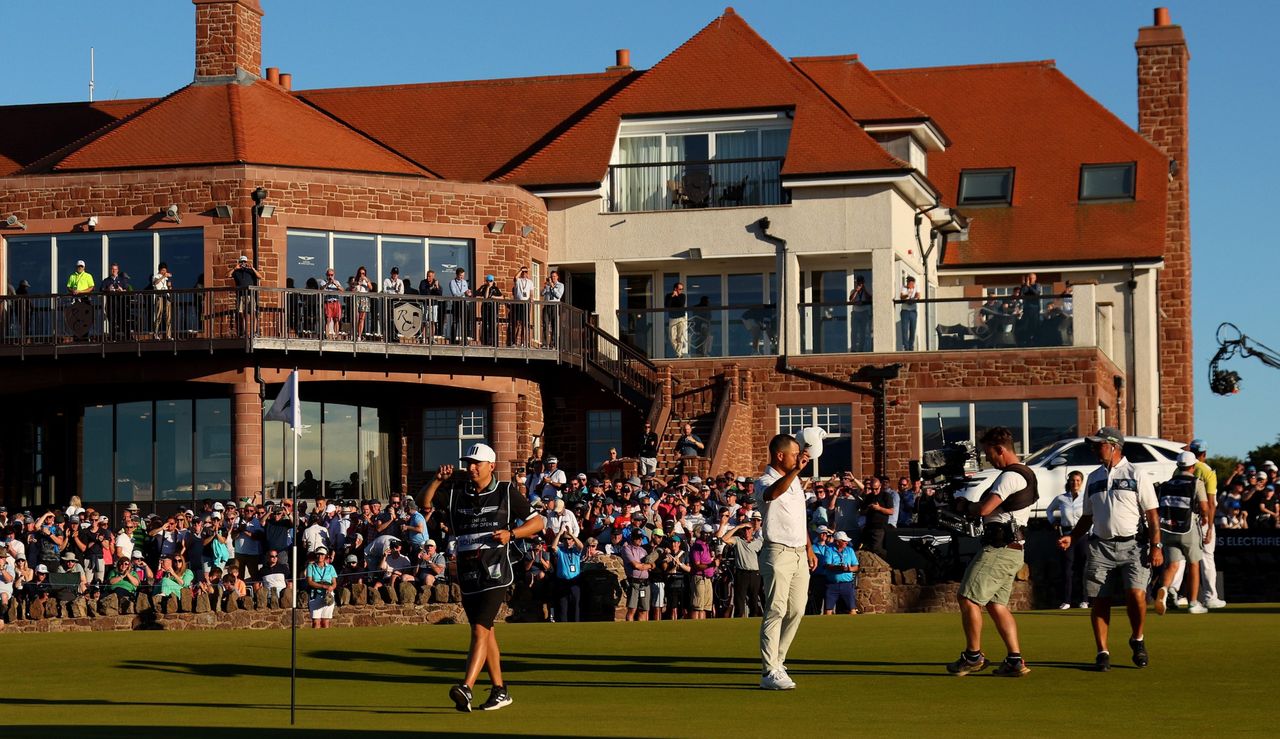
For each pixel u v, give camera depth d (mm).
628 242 38438
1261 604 22703
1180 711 12438
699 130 39125
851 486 28078
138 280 34938
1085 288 35469
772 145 38812
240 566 28234
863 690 13898
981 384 35719
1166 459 28188
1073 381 35312
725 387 36438
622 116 39281
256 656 18406
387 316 34562
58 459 36344
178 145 36219
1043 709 12602
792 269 37625
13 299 34188
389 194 35875
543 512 25984
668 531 26328
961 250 41906
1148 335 40719
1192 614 20109
